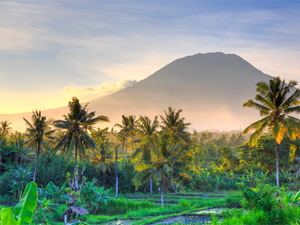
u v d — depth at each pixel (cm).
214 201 3712
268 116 3634
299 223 1758
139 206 3538
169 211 3206
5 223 607
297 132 3512
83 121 4147
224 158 7806
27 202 630
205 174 5978
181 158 5816
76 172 2456
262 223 1961
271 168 6825
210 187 5916
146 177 3772
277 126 3484
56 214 2969
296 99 3484
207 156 9969
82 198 3212
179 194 5309
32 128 4409
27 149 6159
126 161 6097
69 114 4203
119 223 2605
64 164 4972
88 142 4297
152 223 2477
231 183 6106
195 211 3047
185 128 5784
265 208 2200
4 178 4544
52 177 4806
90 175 5428
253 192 2381
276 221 1991
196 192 5728
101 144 5922
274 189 2388
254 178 5644
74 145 4259
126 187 5666
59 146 4225
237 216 2138
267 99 3688
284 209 2147
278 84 3584
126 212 3297
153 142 4066
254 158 6962
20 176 4406
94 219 2745
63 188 2925
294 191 4781
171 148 4138
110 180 5672
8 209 610
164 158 3859
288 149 6619
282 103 3597
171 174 3875
